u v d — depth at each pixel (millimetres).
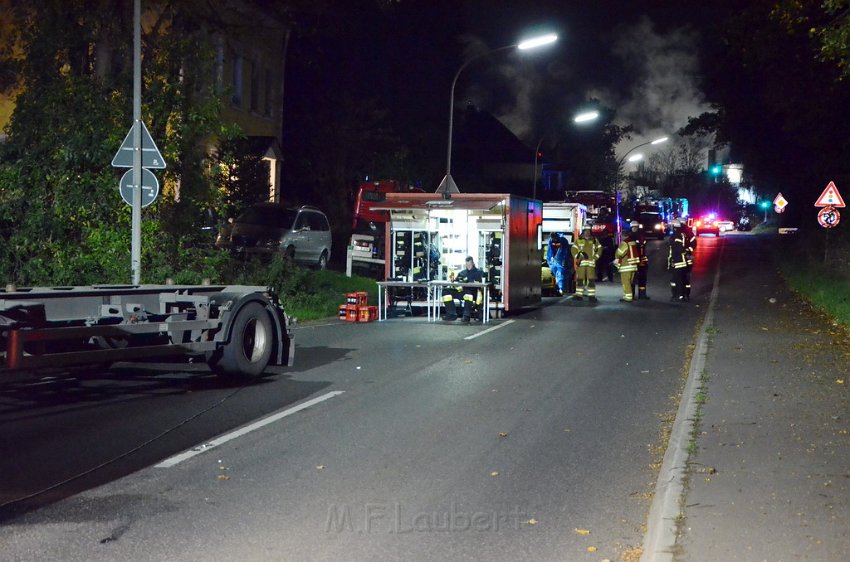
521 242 23469
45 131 19062
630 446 9148
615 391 12312
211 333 12336
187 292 12633
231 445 8977
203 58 20297
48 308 10906
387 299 22406
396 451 8805
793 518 6453
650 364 14852
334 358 15266
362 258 31406
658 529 6227
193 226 20719
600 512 6965
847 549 5828
